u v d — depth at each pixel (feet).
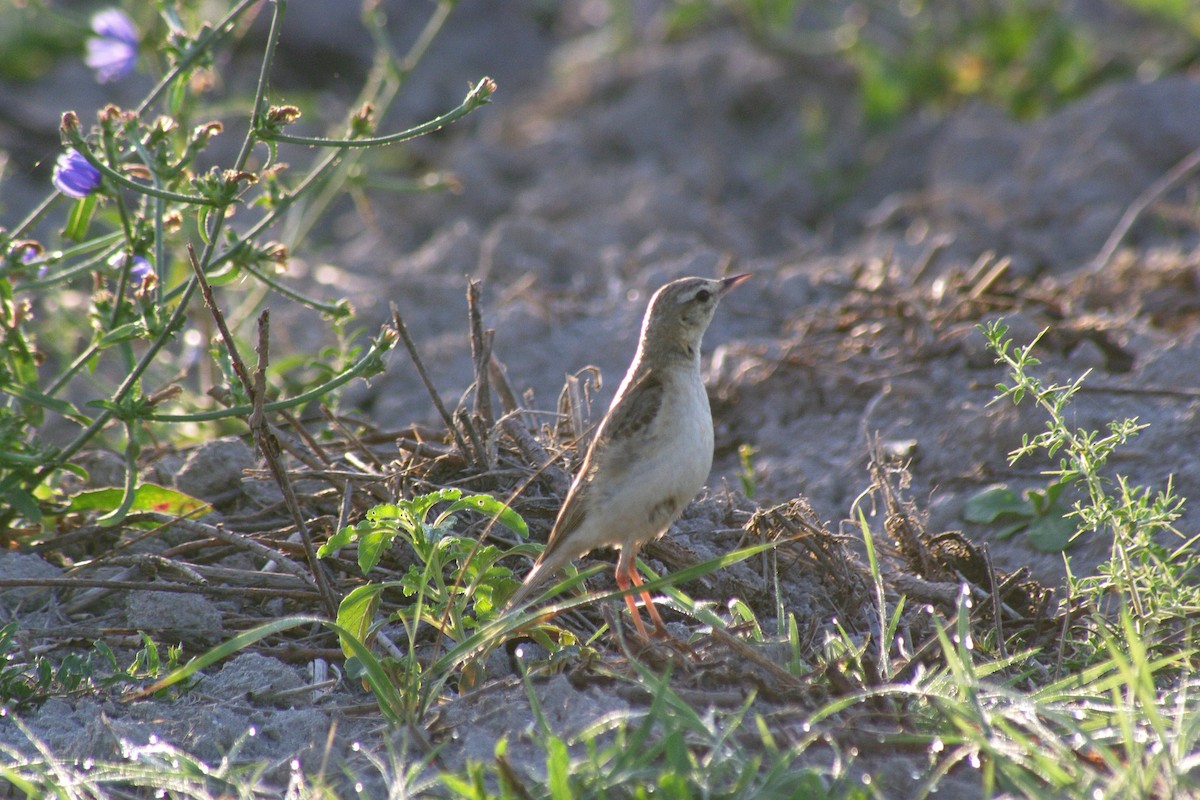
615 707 23.72
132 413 29.76
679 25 95.91
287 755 23.99
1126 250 58.08
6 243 32.17
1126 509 27.45
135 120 30.19
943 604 29.91
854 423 41.14
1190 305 45.55
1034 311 43.96
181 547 31.50
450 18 119.03
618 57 98.63
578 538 27.43
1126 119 68.59
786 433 41.86
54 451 31.86
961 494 37.24
